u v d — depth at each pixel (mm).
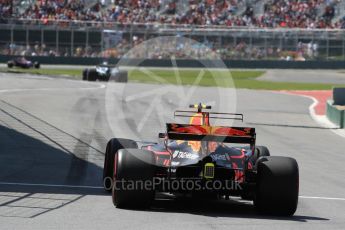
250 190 31812
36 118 82375
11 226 27234
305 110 125000
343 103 116812
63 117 85375
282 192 31156
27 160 51500
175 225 28562
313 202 38062
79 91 137250
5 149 56938
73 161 51844
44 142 62250
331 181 47594
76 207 32469
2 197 35188
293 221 31078
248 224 29625
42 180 42406
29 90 132625
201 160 30781
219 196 34031
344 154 66438
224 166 31391
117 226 27953
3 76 184375
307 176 49562
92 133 71062
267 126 92125
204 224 29094
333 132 89250
